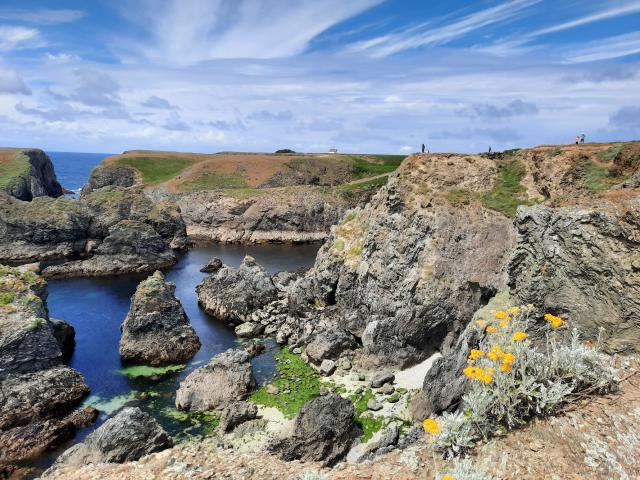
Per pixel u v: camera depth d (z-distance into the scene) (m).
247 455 15.80
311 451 21.39
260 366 33.84
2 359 27.44
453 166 42.09
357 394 28.64
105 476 14.71
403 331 32.12
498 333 14.85
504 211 37.62
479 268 35.06
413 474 12.14
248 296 45.19
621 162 34.28
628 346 17.84
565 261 21.12
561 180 36.81
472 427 12.58
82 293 53.72
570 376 12.92
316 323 40.16
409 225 38.22
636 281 17.72
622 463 10.73
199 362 35.09
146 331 35.81
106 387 30.98
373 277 39.25
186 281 60.25
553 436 11.77
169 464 15.20
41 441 24.33
